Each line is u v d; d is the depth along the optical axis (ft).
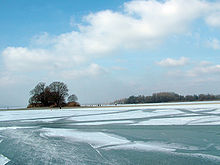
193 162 34.19
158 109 169.89
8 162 36.37
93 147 45.75
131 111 157.07
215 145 44.98
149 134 59.11
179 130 64.18
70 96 375.66
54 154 40.81
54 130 72.69
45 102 360.89
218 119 87.66
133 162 34.86
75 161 36.04
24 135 63.77
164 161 34.99
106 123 87.81
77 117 123.13
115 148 44.57
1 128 82.02
